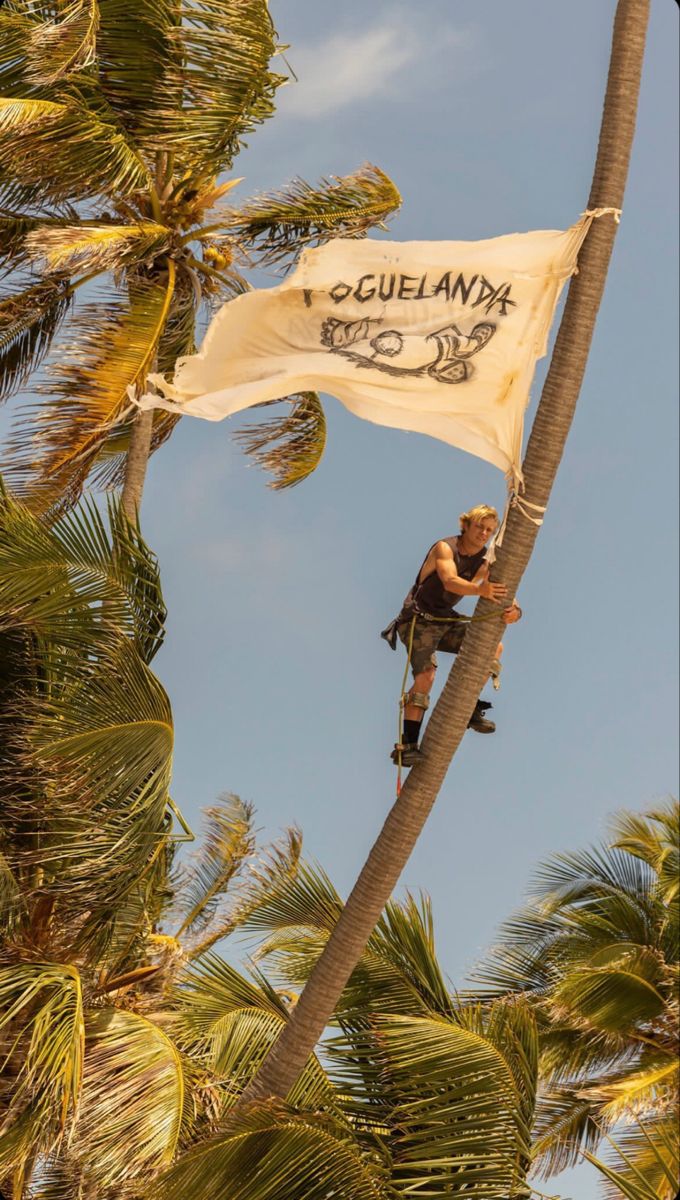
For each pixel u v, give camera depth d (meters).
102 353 19.59
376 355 11.68
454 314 11.79
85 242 18.41
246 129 20.05
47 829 15.70
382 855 12.25
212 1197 11.57
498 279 11.77
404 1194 12.16
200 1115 13.90
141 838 14.92
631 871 27.08
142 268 20.84
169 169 20.75
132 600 14.92
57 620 14.50
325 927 15.72
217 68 19.48
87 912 15.83
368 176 21.34
